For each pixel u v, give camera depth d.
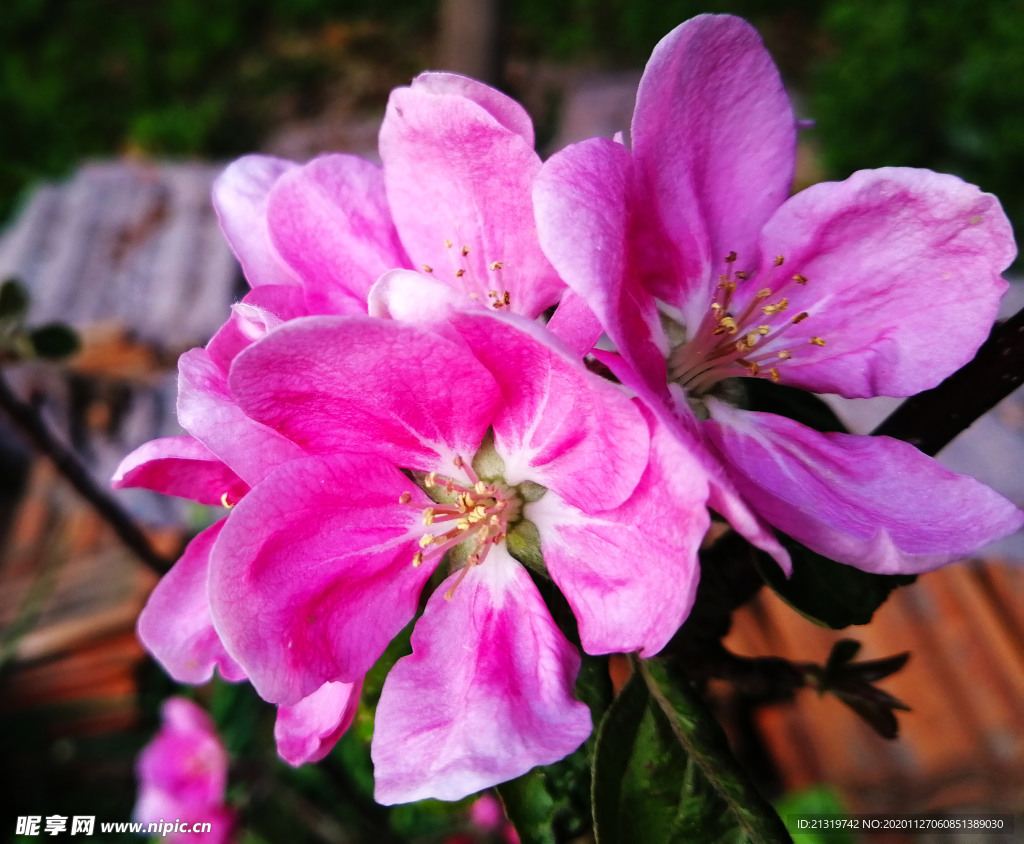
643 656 0.08
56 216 0.48
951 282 0.10
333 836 0.27
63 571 0.35
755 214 0.10
